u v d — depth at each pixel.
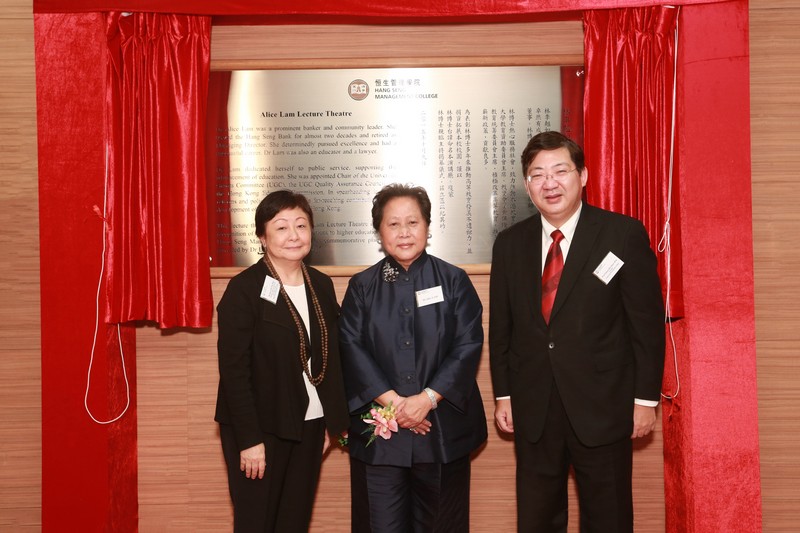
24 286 2.45
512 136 2.49
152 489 2.54
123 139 2.33
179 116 2.35
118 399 2.42
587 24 2.34
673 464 2.43
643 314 1.96
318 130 2.51
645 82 2.33
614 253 1.96
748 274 2.31
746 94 2.31
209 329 2.54
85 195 2.35
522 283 2.04
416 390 2.04
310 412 2.05
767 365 2.41
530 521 2.04
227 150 2.51
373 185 2.52
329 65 2.48
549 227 2.06
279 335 1.99
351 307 2.11
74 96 2.35
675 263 2.33
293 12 2.33
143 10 2.31
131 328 2.51
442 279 2.12
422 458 2.02
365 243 2.52
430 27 2.51
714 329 2.32
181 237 2.35
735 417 2.31
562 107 2.48
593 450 1.97
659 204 2.34
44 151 2.35
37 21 2.33
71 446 2.36
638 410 1.97
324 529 2.55
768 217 2.41
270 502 1.99
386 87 2.51
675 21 2.32
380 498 2.04
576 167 2.00
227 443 2.04
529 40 2.50
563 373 1.95
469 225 2.50
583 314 1.95
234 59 2.51
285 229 2.03
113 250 2.32
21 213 2.45
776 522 2.41
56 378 2.36
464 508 2.13
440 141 2.50
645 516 2.52
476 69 2.49
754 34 2.40
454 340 2.08
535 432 1.99
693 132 2.31
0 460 2.46
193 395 2.54
